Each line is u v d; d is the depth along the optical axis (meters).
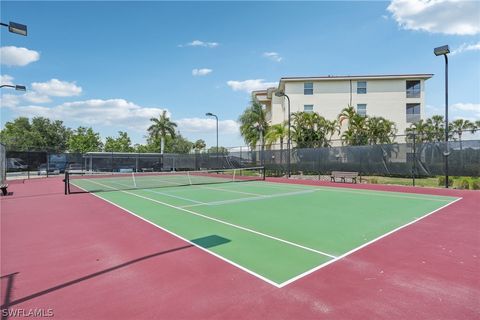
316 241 6.55
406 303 3.82
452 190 15.39
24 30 11.12
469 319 3.44
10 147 44.28
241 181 23.50
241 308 3.74
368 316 3.52
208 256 5.62
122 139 66.00
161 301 3.95
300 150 25.72
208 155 36.47
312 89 34.66
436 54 16.80
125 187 19.25
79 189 18.14
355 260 5.36
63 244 6.53
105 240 6.78
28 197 14.48
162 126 50.38
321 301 3.89
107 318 3.57
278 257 5.54
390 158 19.89
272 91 39.88
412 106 34.62
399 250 5.90
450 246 6.14
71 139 56.62
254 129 36.75
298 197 13.66
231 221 8.61
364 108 34.25
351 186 18.34
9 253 5.96
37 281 4.62
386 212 9.88
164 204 11.81
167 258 5.54
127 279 4.64
